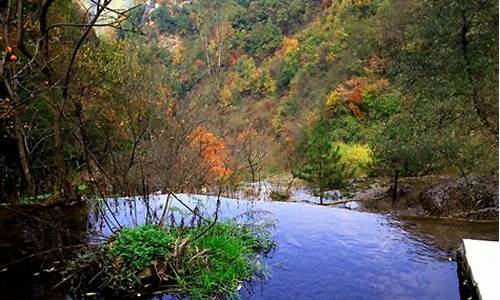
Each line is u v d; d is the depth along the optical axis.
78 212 4.95
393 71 11.13
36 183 7.48
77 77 6.25
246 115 22.30
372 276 3.63
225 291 3.22
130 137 5.25
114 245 3.37
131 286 3.12
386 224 5.14
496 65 8.59
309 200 10.39
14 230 4.27
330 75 20.95
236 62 26.78
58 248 3.52
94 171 5.66
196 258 3.40
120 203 4.95
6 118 7.91
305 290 3.36
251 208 5.57
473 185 8.30
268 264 3.84
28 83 7.54
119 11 5.80
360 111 16.77
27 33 7.09
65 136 7.66
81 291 3.10
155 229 3.64
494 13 8.31
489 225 5.36
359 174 11.98
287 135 18.98
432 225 5.18
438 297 3.30
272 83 25.33
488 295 2.95
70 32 8.14
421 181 10.00
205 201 5.83
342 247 4.31
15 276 3.30
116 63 6.69
